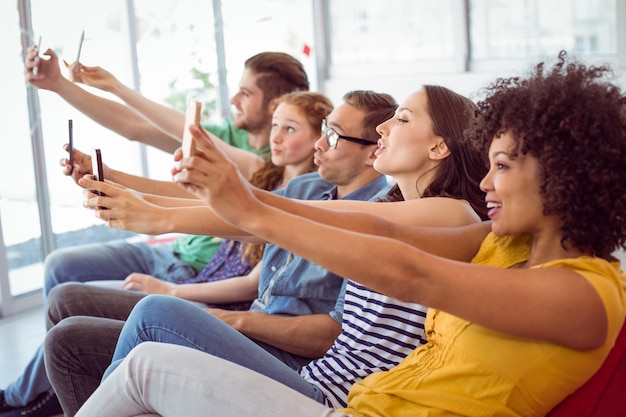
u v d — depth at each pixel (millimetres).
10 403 2650
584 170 1403
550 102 1423
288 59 3314
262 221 1369
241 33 5340
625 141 1411
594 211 1421
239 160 3012
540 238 1510
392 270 1354
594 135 1393
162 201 2047
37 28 4152
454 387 1530
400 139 1992
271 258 2428
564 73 1484
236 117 3330
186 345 1810
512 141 1474
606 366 1479
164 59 4875
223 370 1581
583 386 1486
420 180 2018
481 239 1713
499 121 1526
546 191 1431
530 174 1463
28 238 4219
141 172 4676
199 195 1371
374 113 2352
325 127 2393
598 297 1377
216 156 1355
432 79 5469
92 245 3180
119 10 4566
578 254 1477
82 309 2439
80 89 2914
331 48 6105
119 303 2479
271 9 5562
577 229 1434
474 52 5480
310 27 5934
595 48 4895
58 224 4340
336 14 6043
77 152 2316
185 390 1574
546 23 5082
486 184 1542
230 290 2699
